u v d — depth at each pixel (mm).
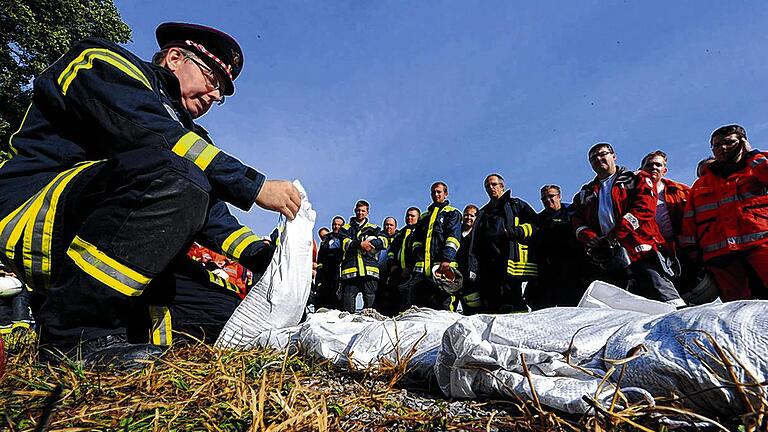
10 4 14562
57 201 1589
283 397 1196
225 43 2236
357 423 1146
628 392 1072
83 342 1619
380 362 1645
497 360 1274
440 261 6344
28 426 1008
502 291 5594
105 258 1584
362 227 8117
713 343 995
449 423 1136
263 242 2465
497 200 5914
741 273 3912
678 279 4496
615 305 1832
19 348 2018
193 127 2137
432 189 6812
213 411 1129
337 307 8398
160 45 2305
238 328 2066
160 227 1633
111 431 1014
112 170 1593
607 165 4492
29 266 1631
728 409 1025
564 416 1156
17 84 15328
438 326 1803
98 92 1684
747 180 3906
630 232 4047
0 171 1751
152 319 2008
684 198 4457
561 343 1315
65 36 15641
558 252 5031
